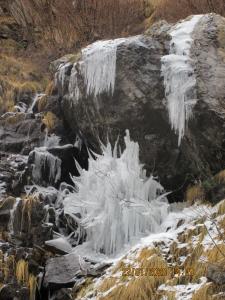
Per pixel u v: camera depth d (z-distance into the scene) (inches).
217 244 291.3
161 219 346.0
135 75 356.8
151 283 281.9
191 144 348.5
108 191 350.3
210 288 266.1
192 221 323.6
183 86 345.1
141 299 276.8
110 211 344.8
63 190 382.3
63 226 359.9
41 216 336.2
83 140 405.7
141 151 365.7
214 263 277.6
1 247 322.7
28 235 330.6
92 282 304.2
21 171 385.7
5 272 312.7
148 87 354.3
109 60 362.9
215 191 339.0
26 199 335.6
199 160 350.0
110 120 368.5
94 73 370.3
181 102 344.8
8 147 407.8
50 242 333.1
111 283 291.3
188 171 358.9
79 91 385.1
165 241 306.7
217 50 355.6
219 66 350.3
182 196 365.4
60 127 418.6
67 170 397.1
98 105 370.3
